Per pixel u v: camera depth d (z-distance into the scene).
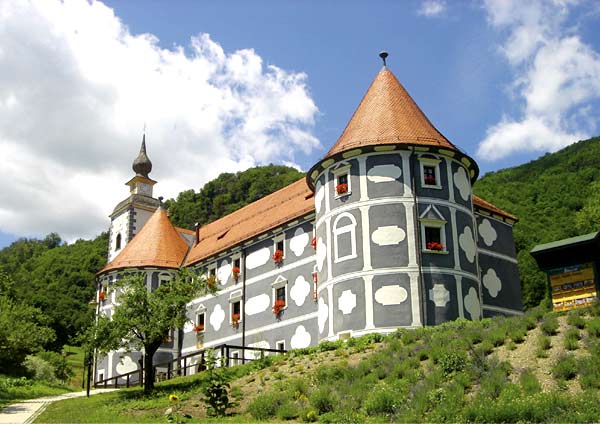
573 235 55.50
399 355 21.17
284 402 19.70
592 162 70.12
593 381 16.05
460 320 25.22
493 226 36.59
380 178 30.50
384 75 34.53
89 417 22.52
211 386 20.91
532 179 74.62
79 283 87.88
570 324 19.70
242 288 40.28
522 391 16.52
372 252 29.53
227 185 97.12
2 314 36.97
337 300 29.98
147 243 48.16
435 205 30.33
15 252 117.69
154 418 21.14
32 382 37.56
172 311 28.36
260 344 37.56
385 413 17.20
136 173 61.91
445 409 16.09
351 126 33.28
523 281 54.72
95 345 27.53
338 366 21.78
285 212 39.47
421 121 32.75
